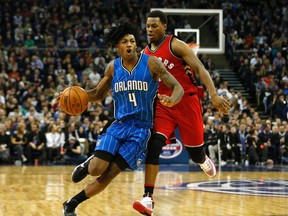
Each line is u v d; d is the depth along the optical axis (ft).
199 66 15.03
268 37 68.59
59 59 57.98
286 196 21.21
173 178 30.71
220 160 46.65
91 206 17.71
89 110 51.26
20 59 57.41
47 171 36.65
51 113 49.01
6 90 52.54
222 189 24.14
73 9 68.49
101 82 14.61
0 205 17.97
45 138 46.65
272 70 61.57
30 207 17.43
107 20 66.80
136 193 22.17
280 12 72.59
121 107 14.11
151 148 14.70
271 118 53.21
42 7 68.69
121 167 13.70
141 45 61.98
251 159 48.06
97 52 60.90
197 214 15.87
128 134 13.87
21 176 32.09
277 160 48.70
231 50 66.80
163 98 13.19
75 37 64.44
